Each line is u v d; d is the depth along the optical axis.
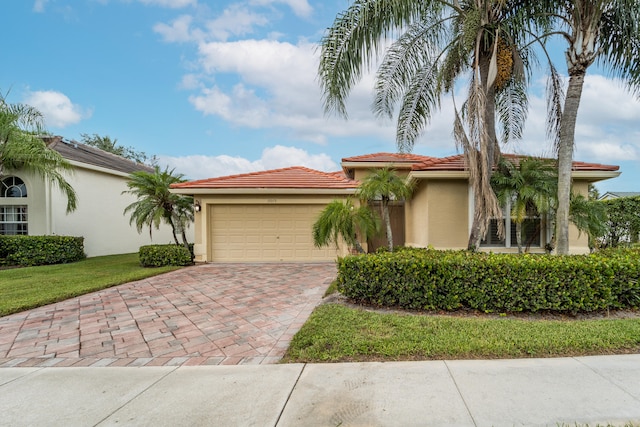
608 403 3.18
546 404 3.18
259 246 13.73
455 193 11.09
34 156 13.05
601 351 4.34
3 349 4.91
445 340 4.64
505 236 10.80
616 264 5.91
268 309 6.83
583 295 5.73
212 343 5.04
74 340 5.25
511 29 8.92
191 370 4.10
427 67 9.57
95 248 17.97
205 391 3.58
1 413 3.23
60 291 8.27
